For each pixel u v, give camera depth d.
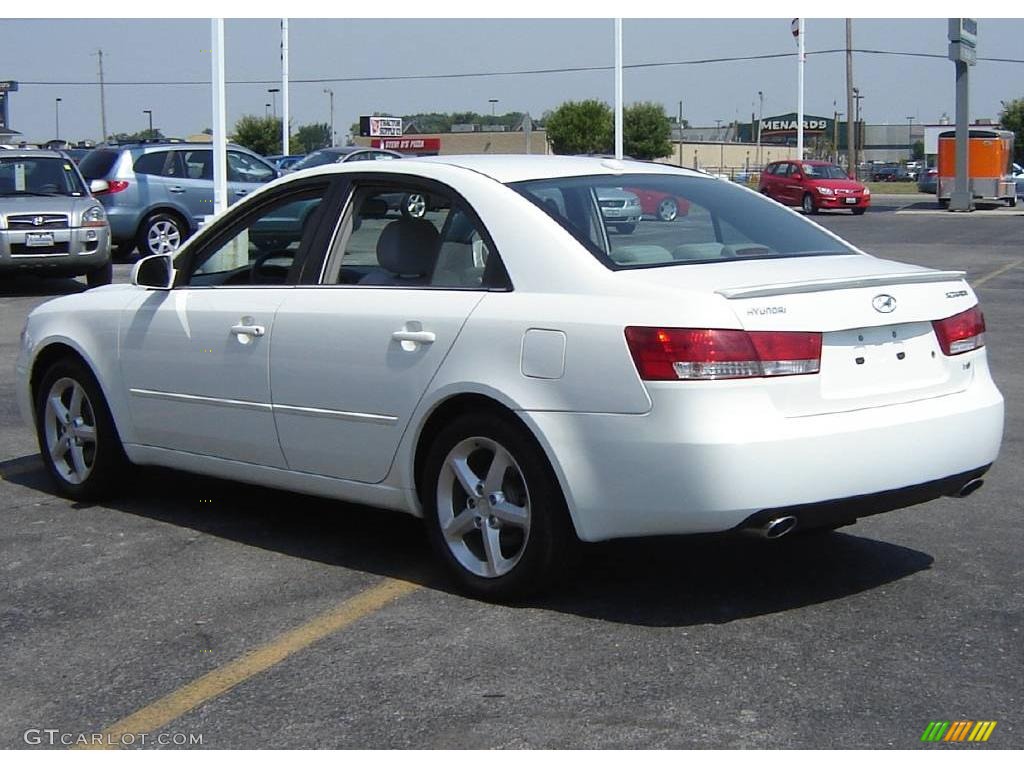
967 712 3.89
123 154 19.97
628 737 3.75
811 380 4.43
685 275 4.61
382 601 4.96
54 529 6.05
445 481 5.01
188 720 3.95
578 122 86.69
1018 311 13.78
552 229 4.81
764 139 113.88
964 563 5.35
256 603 4.98
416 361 4.96
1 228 15.66
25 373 6.71
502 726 3.84
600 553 5.53
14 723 3.96
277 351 5.46
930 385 4.78
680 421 4.30
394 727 3.86
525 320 4.67
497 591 4.87
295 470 5.54
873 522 5.99
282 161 30.48
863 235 27.16
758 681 4.13
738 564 5.36
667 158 90.62
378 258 5.29
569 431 4.53
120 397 6.21
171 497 6.62
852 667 4.24
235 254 5.85
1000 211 38.69
